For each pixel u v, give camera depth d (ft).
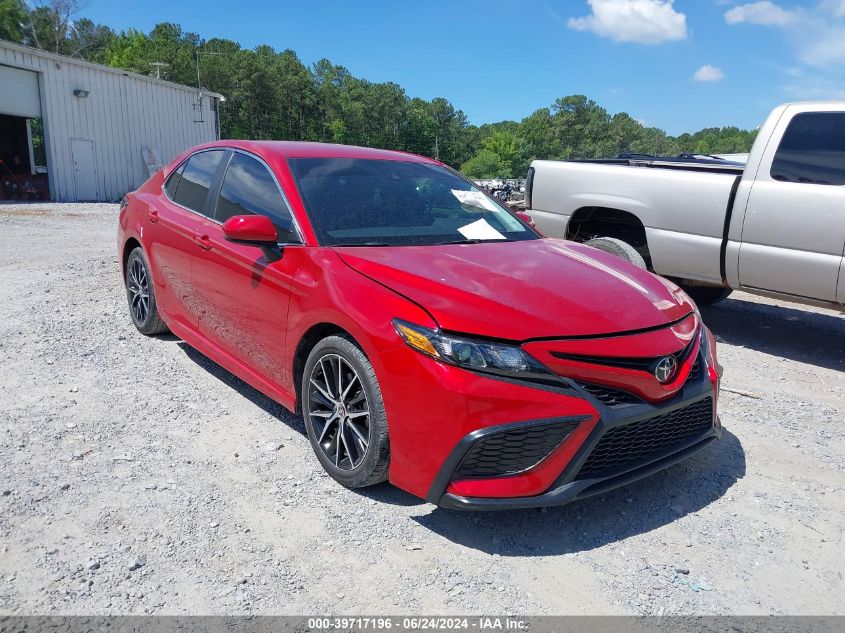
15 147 90.38
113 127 83.66
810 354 19.75
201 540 9.20
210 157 15.42
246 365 13.05
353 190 12.98
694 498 10.89
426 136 457.68
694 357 10.37
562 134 548.72
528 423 8.65
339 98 422.82
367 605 8.04
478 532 9.70
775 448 12.92
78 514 9.68
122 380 15.07
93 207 68.03
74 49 238.07
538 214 23.79
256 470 11.23
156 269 16.22
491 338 8.90
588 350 9.04
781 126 18.30
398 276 10.11
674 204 20.13
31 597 7.91
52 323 19.24
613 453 9.32
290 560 8.86
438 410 8.84
